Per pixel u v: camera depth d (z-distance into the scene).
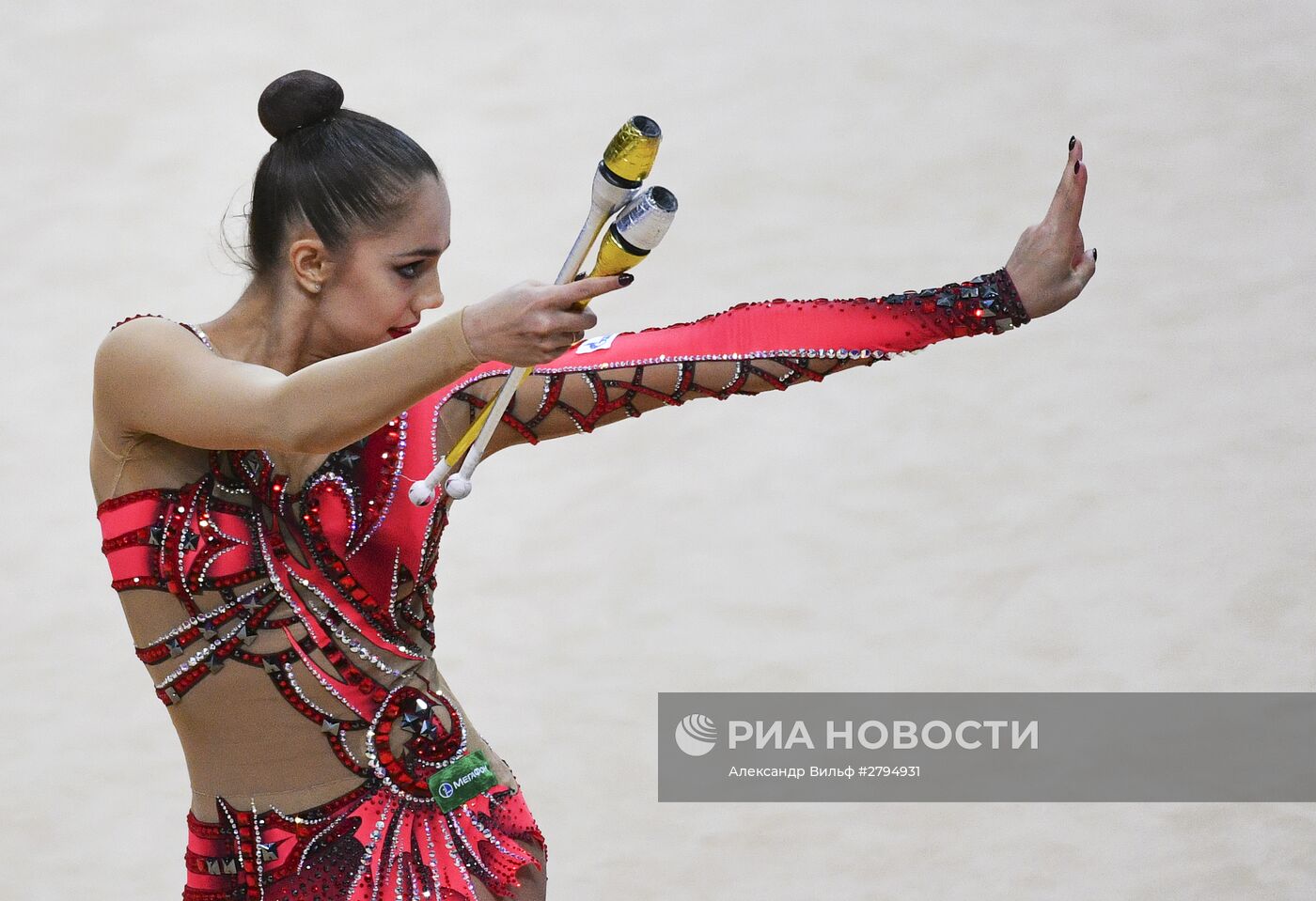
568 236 21.47
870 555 18.22
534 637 17.52
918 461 19.25
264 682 7.42
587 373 7.82
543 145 22.66
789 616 17.58
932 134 22.69
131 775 16.48
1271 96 22.84
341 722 7.53
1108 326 20.64
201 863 7.70
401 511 7.52
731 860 14.89
